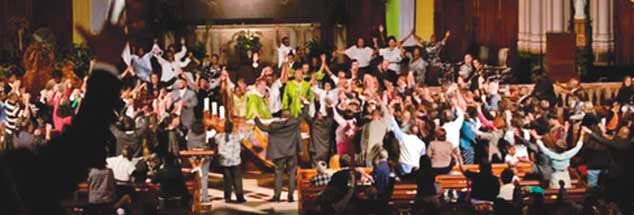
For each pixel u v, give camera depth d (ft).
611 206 54.54
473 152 71.92
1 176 6.61
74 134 7.25
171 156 59.57
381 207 57.21
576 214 54.13
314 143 72.79
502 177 58.29
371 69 98.22
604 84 97.50
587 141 68.49
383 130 70.74
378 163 59.67
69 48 98.43
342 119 73.00
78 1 111.55
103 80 7.36
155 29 112.98
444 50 115.55
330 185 56.03
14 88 77.82
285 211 68.03
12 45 102.32
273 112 82.89
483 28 113.80
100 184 55.47
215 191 74.84
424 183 56.34
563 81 98.12
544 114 78.95
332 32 119.55
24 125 68.90
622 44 107.55
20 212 6.63
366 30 119.03
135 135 66.74
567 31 108.68
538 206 53.52
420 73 98.63
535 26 109.50
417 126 71.61
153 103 81.51
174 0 117.39
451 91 79.46
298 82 82.02
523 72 109.40
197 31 117.70
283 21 119.75
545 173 64.13
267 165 79.05
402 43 100.63
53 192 7.11
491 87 86.79
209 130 76.43
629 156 62.44
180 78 84.48
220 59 117.29
